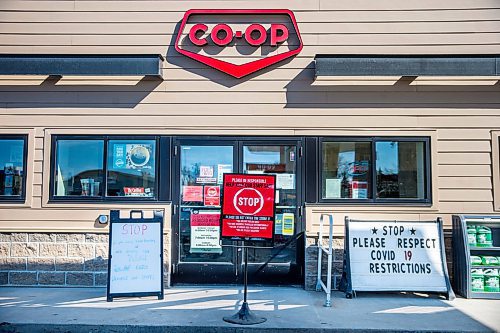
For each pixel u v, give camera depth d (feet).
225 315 22.27
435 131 28.63
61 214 28.50
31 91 29.17
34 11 29.37
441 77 28.81
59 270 28.32
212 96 28.99
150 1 29.35
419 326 20.95
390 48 28.89
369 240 26.73
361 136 28.68
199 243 28.45
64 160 29.07
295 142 28.73
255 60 28.91
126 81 29.09
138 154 28.94
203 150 28.89
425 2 28.99
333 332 20.44
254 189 22.43
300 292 27.07
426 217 28.25
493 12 28.78
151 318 21.75
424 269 26.35
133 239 25.21
